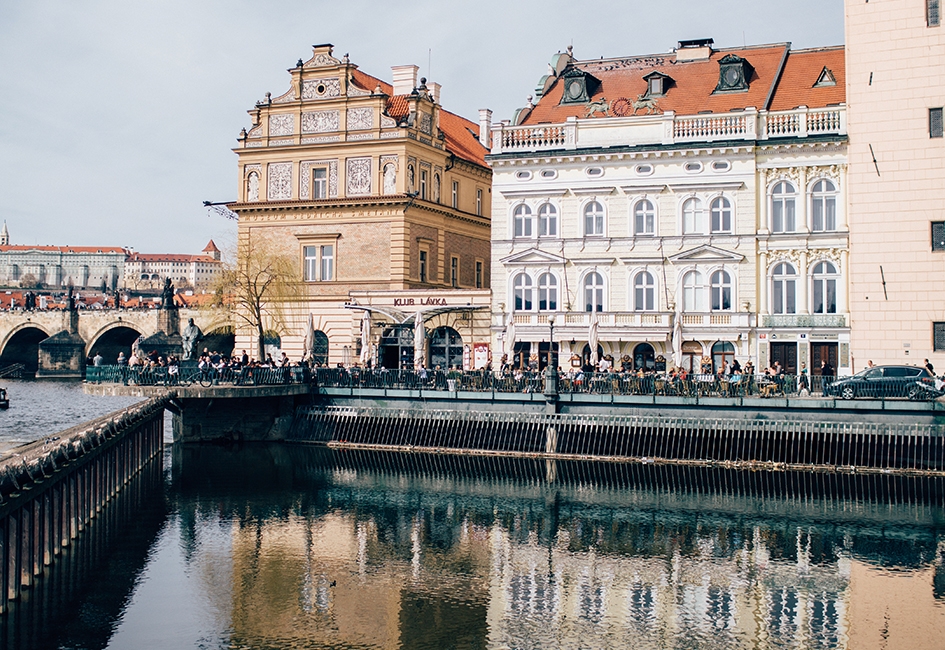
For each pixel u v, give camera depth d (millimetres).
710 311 57188
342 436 58219
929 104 52469
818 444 47750
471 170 78250
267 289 68250
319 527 39344
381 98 67812
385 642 27172
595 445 51844
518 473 49500
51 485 31031
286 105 70312
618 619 28906
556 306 60375
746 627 28141
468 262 77750
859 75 53844
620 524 39406
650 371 55719
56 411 73312
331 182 69375
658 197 58438
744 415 49000
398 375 57156
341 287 68500
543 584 32125
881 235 53219
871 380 47125
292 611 29609
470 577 32844
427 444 55812
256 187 71375
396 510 42094
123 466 44844
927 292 52406
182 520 40375
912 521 38844
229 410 60938
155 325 127062
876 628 27859
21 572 27844
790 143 55281
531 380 53531
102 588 31594
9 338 136125
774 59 61719
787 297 56312
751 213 56438
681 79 62281
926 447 46062
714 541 36781
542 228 60969
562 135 60312
